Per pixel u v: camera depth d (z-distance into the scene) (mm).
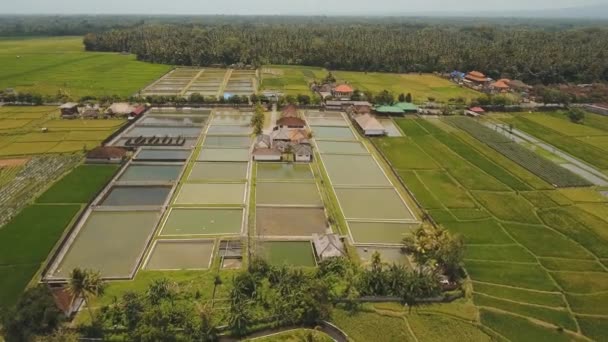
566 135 106750
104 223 60938
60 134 97250
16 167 78500
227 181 75688
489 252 56219
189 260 53031
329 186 75062
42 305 39438
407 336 41688
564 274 52188
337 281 47594
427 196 71812
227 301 44875
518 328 43094
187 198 68875
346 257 52406
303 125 105188
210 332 40500
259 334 41562
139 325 40438
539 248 57562
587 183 78000
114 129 101750
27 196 67312
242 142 96750
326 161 86938
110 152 81938
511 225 63312
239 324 41344
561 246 58219
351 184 76250
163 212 63562
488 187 75812
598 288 49719
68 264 51562
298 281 46719
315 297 43844
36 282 47500
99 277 43469
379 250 56531
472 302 46531
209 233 58875
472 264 53406
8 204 64625
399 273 47750
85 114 110625
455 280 49688
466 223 63406
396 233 60781
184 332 40375
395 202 70188
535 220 65000
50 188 69938
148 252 54000
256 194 71188
